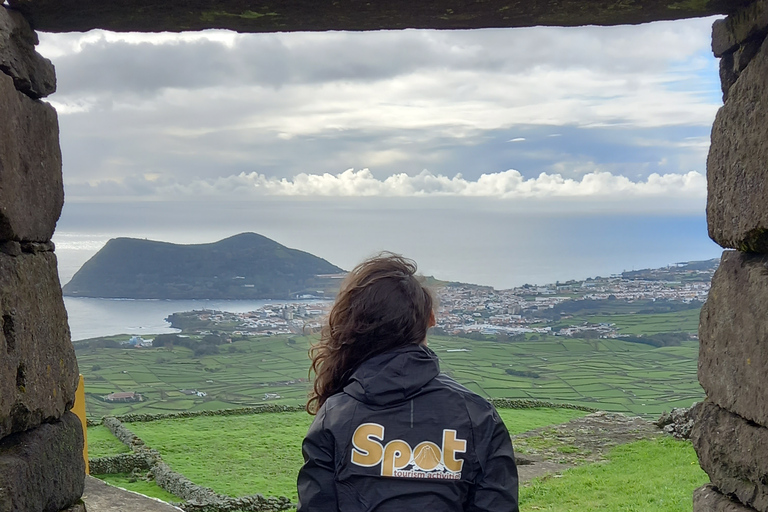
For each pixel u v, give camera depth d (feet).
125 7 9.15
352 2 9.00
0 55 8.43
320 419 6.57
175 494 41.39
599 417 58.44
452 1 8.99
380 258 7.27
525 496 35.65
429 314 7.11
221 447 55.67
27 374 8.73
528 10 9.24
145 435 60.44
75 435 10.11
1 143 8.23
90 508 18.66
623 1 9.07
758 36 9.00
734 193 9.27
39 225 9.32
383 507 6.11
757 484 8.80
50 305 9.57
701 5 9.20
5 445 8.68
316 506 6.33
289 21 9.61
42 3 9.04
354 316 6.84
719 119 9.80
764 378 8.42
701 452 10.07
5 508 8.07
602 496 34.30
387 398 6.41
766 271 8.67
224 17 9.49
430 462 6.24
